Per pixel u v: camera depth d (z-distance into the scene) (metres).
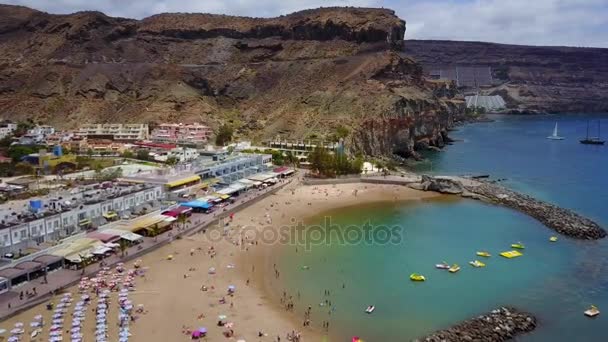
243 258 110.25
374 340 78.00
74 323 78.06
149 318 81.62
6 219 109.25
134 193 134.50
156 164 196.62
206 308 85.94
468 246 121.56
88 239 109.69
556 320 85.88
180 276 99.06
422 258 113.38
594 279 102.69
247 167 189.75
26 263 95.88
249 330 79.12
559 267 108.94
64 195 131.88
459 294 95.25
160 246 114.81
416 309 88.81
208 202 146.75
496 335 79.62
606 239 127.75
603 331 82.31
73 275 96.75
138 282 95.69
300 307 88.56
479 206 157.88
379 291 95.88
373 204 159.25
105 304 85.06
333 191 174.00
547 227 136.62
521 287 98.88
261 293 93.25
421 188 178.12
